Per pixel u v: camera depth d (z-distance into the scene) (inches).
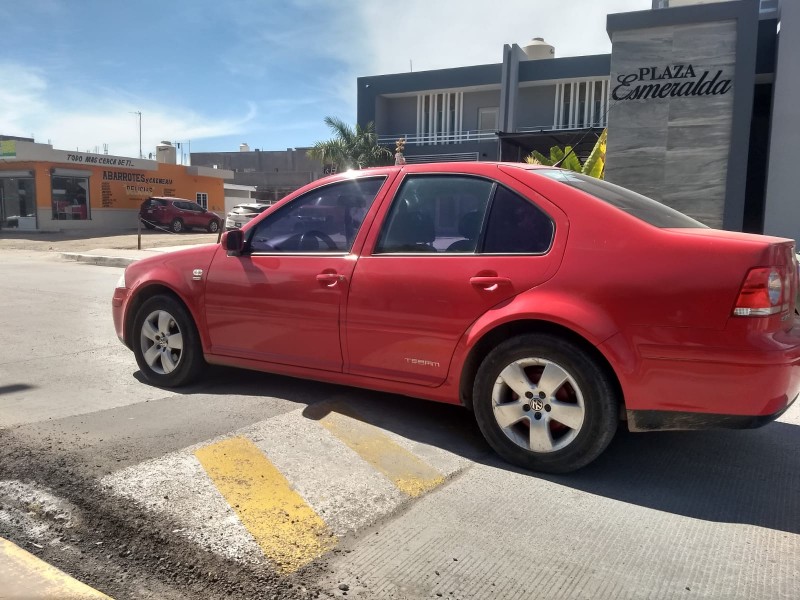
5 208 1193.4
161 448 144.9
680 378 122.8
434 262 147.8
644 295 124.6
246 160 2696.9
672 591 96.7
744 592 96.6
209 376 206.1
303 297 164.4
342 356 161.0
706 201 574.2
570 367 130.9
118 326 204.2
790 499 128.3
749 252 119.4
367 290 154.6
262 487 127.3
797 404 190.4
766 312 118.6
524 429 140.3
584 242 132.8
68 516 115.2
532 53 1240.2
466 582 98.3
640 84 577.3
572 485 132.7
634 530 114.8
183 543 107.2
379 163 1226.0
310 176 2549.2
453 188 152.9
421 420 168.1
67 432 154.6
